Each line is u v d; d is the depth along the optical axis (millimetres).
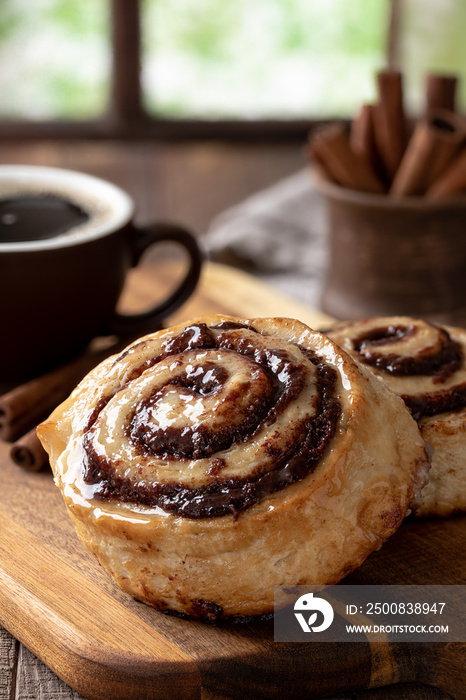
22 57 967
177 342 358
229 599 336
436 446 373
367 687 345
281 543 330
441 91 584
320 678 340
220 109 1030
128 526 331
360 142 579
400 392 377
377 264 575
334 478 332
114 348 464
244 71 1016
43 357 454
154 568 335
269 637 340
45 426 352
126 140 1024
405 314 584
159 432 338
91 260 441
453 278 581
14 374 456
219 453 335
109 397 352
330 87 1031
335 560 338
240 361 348
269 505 329
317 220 740
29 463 408
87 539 343
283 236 734
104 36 971
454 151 547
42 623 343
